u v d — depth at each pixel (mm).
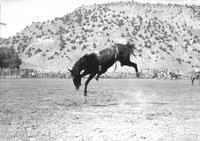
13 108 13414
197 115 11219
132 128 8648
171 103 15789
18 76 89812
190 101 16906
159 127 8781
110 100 17406
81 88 32000
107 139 7285
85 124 9328
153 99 18203
